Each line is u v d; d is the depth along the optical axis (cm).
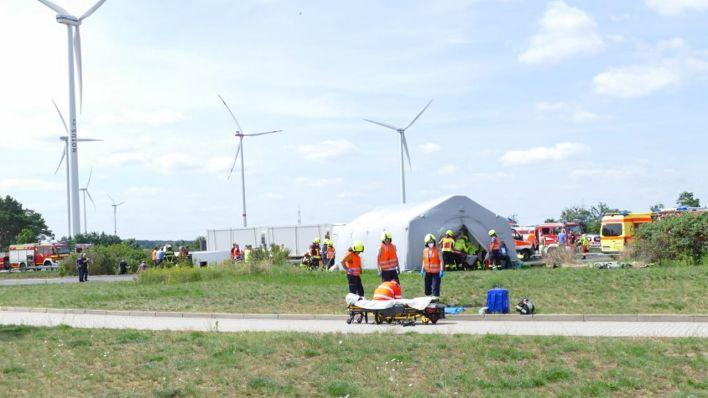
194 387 1045
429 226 3747
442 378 1036
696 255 3036
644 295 1961
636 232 3294
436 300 1709
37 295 2984
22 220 13650
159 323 1872
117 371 1173
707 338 1252
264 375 1099
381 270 2011
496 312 1772
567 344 1220
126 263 5341
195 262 4888
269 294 2506
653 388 965
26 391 1062
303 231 5847
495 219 3875
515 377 1033
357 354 1208
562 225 6306
